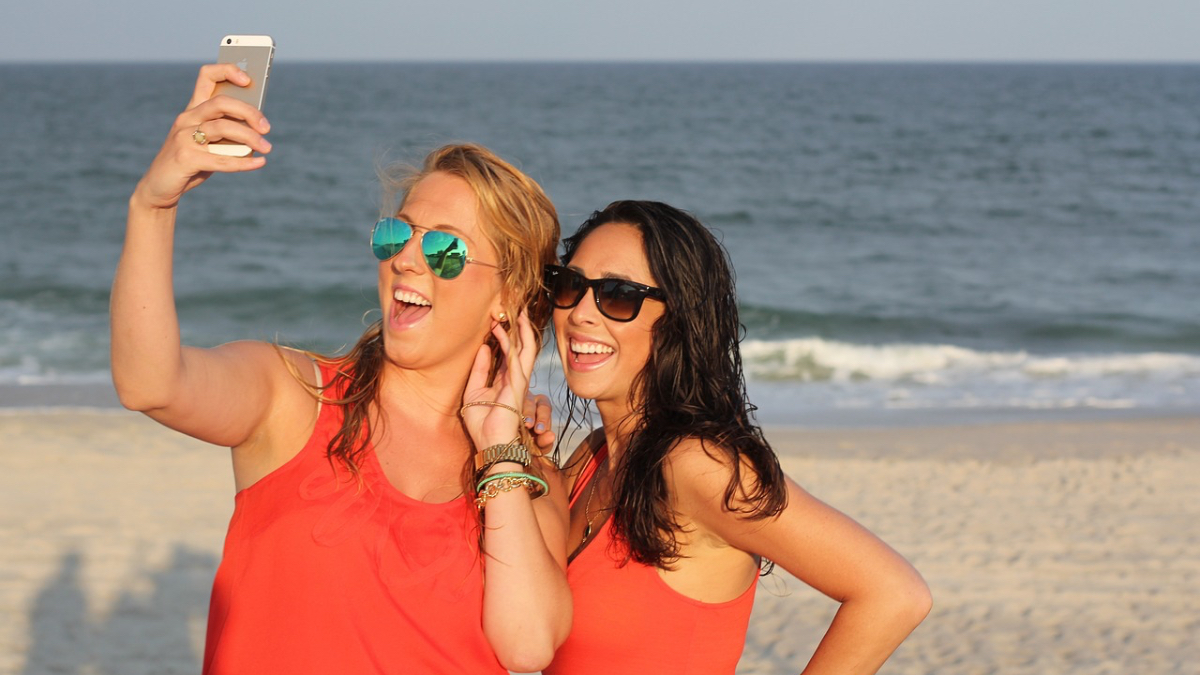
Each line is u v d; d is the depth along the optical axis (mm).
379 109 74062
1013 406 12500
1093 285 21781
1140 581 6797
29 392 12094
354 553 2129
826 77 159750
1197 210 33812
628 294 2502
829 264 24375
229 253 24109
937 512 8148
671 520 2414
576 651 2533
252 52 1982
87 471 8461
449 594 2195
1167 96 97312
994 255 25766
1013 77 161500
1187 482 9000
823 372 14273
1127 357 15453
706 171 43250
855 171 43906
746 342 15484
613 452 2717
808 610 6266
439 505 2254
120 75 155000
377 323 2461
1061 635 6016
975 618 6230
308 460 2193
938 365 14750
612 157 47688
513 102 84625
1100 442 10422
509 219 2381
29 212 29516
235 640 2115
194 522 7371
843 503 8352
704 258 2553
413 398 2422
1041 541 7516
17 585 6215
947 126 64312
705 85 122125
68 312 17266
